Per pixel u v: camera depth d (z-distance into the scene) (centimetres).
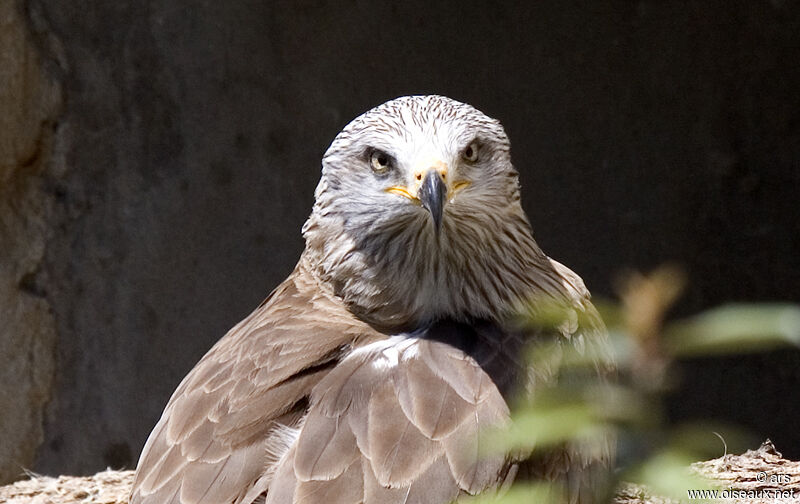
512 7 1508
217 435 574
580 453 607
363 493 536
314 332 636
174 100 1482
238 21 1488
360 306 693
